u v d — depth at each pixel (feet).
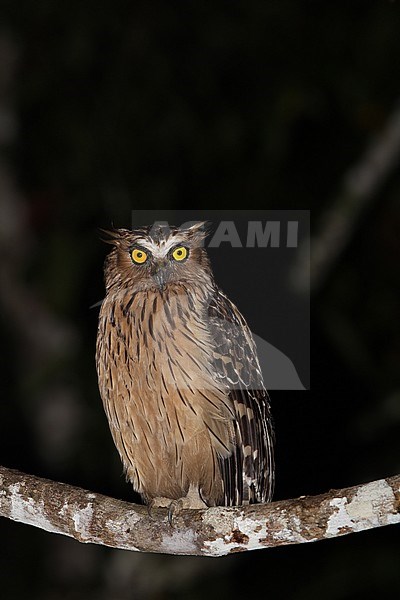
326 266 33.53
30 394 41.04
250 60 40.63
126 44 40.29
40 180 41.11
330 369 39.88
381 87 39.32
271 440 28.94
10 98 40.88
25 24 40.65
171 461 27.45
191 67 40.60
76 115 40.22
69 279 37.99
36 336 40.83
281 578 41.29
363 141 40.09
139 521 22.39
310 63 39.78
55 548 42.96
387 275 39.86
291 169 40.55
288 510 21.18
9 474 23.43
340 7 40.24
